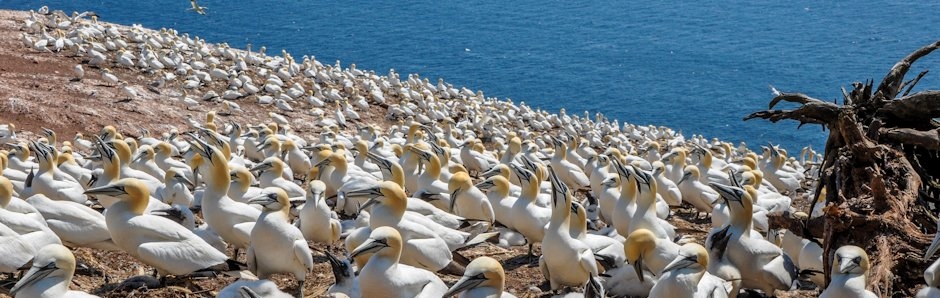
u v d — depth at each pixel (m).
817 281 15.73
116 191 14.70
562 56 107.94
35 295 11.77
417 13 145.12
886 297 13.41
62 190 19.61
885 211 15.05
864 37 116.38
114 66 44.91
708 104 81.62
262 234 14.55
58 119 35.19
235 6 147.12
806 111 19.86
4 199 14.95
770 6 149.62
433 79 95.81
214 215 16.34
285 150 27.25
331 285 15.27
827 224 15.12
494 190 19.61
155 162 24.62
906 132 18.17
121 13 139.25
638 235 14.40
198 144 16.50
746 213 15.04
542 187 23.52
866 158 16.61
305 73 49.47
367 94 47.62
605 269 15.80
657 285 12.80
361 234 15.34
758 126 72.25
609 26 133.12
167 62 46.22
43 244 14.20
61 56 45.47
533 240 18.20
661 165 24.62
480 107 47.56
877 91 19.66
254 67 49.28
